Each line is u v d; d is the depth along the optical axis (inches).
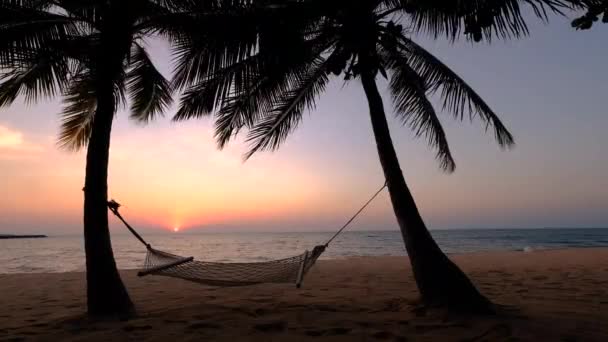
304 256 225.8
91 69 242.7
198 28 214.7
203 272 222.2
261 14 208.8
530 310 202.1
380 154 221.6
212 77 226.5
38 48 213.0
